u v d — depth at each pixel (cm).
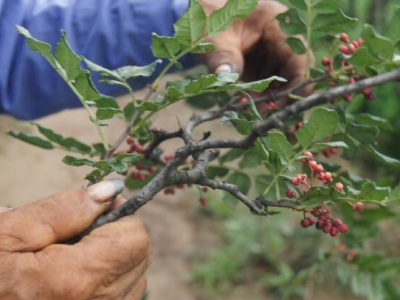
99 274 108
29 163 432
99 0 180
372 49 129
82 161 115
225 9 114
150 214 425
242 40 173
